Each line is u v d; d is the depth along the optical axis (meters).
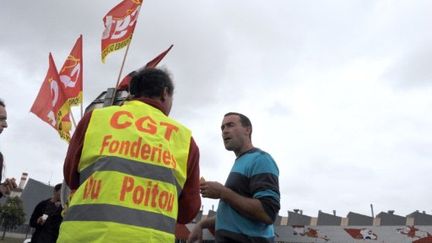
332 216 42.75
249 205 3.12
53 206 7.11
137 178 2.14
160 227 2.12
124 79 4.56
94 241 1.99
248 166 3.41
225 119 3.78
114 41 6.75
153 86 2.53
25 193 59.00
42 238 6.94
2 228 51.09
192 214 2.42
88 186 2.11
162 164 2.23
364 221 40.56
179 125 2.48
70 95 6.82
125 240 2.00
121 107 2.37
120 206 2.05
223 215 3.43
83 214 2.06
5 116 4.78
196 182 2.45
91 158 2.18
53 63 6.77
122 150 2.19
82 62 7.00
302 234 36.72
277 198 3.23
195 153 2.47
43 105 6.64
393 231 31.55
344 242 34.06
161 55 5.66
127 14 6.81
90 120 2.29
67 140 6.64
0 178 4.62
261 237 3.28
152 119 2.38
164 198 2.18
